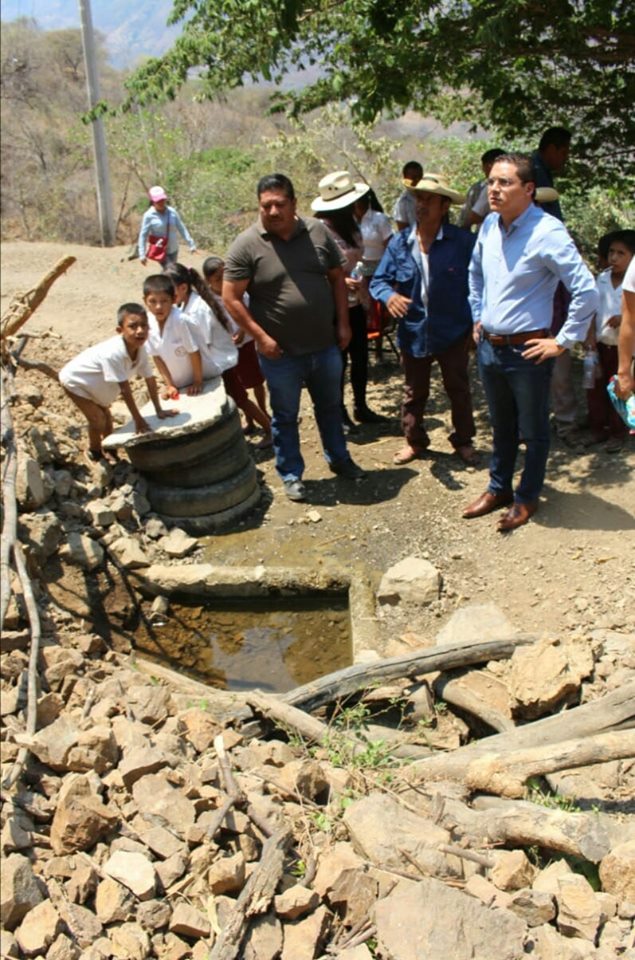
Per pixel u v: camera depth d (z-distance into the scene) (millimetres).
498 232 5305
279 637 5582
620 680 4242
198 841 3387
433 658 4520
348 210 6961
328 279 6281
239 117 25359
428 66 6523
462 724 4457
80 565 5891
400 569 5535
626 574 5195
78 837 3365
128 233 21359
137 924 3145
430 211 6074
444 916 2914
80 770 3721
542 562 5500
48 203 22359
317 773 3725
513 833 3396
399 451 7020
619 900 3109
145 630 5711
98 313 11336
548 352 5230
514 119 8164
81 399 6344
